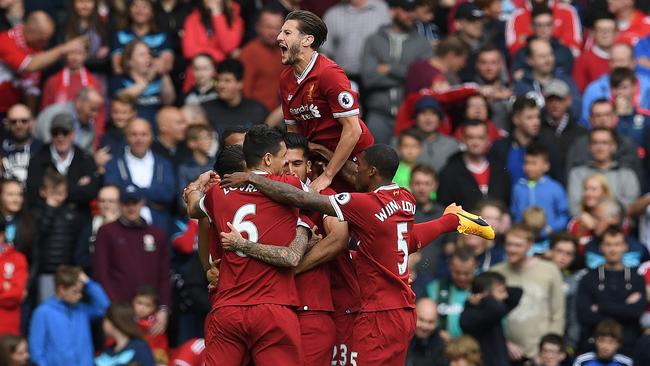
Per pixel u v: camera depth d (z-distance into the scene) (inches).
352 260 1133.1
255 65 1996.8
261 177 1075.3
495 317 1576.0
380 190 1111.6
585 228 1753.2
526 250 1659.7
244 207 1073.5
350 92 1094.4
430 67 1968.5
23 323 1688.0
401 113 1934.1
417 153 1824.6
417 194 1718.8
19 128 1840.6
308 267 1088.8
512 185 1830.7
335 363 1129.4
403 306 1111.0
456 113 1942.7
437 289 1637.6
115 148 1815.9
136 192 1750.7
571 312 1686.8
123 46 2014.0
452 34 2071.9
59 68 2044.8
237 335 1069.8
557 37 2188.7
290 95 1121.4
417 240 1138.7
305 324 1092.5
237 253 1070.4
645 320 1673.2
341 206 1085.8
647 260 1727.4
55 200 1731.1
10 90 1999.3
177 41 2068.2
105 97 1975.9
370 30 2058.3
